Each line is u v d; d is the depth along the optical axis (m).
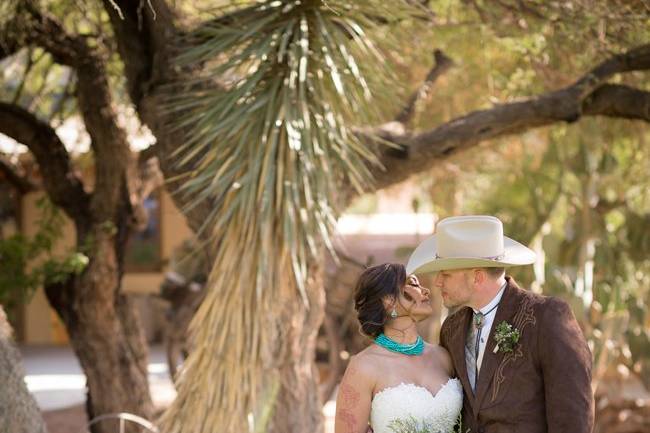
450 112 8.89
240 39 5.61
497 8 6.62
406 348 4.03
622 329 9.69
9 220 15.29
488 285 3.93
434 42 7.69
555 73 7.27
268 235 5.34
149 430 7.33
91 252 7.62
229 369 5.50
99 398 7.79
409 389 3.92
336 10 5.59
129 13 6.35
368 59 5.74
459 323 4.10
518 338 3.75
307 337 5.83
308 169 5.38
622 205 10.38
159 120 6.11
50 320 15.96
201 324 5.59
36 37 7.37
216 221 5.79
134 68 6.50
